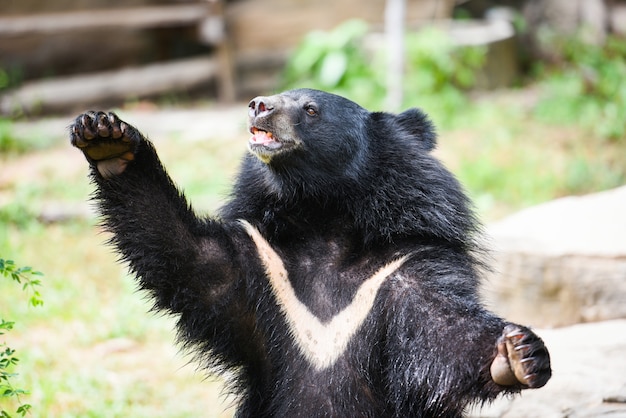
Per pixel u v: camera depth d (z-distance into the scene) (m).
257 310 10.38
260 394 10.52
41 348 17.23
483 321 9.28
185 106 35.41
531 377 8.41
